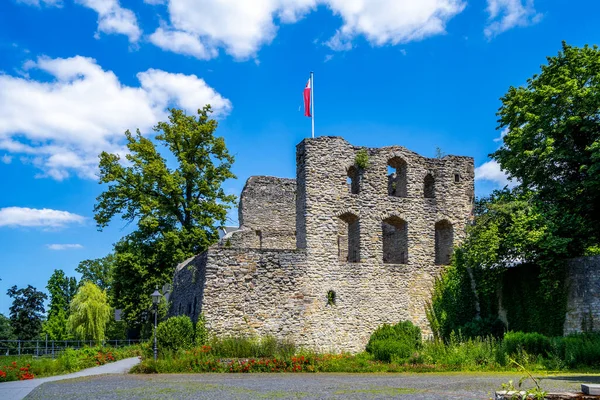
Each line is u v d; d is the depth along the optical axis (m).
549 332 26.45
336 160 30.20
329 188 29.80
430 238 31.39
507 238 27.56
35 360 25.67
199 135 41.72
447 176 32.56
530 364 22.22
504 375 19.67
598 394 9.30
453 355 23.77
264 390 15.62
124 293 40.50
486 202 31.91
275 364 22.47
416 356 24.16
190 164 40.97
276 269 28.00
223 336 26.42
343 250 35.22
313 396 14.23
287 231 36.84
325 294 28.56
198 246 40.66
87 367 26.42
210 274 26.95
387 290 29.78
